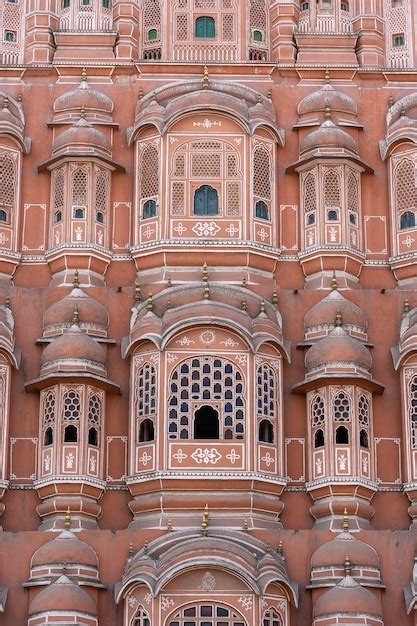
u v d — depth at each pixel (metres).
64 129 40.38
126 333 38.22
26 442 37.09
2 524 36.28
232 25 41.75
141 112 40.19
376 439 37.31
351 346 37.19
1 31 41.88
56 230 39.31
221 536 35.03
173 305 37.56
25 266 39.25
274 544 35.38
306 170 39.81
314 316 38.09
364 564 34.88
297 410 37.62
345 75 41.28
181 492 36.03
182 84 40.53
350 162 39.69
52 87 41.00
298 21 42.03
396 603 34.94
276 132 40.00
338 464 36.44
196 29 41.72
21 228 39.56
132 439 36.84
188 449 36.19
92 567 34.94
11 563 35.12
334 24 41.94
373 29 41.78
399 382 37.75
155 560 34.34
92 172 39.47
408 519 36.69
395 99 41.06
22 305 38.50
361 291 38.84
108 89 41.00
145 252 38.81
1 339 37.06
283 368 37.81
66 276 38.78
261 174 39.69
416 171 39.56
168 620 33.81
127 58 41.22
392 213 39.66
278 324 38.06
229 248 38.66
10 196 39.59
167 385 36.66
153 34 41.88
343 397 36.97
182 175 39.28
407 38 41.94
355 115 40.81
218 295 37.69
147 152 39.75
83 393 36.84
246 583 34.00
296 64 41.19
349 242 39.16
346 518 35.69
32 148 40.22
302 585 35.09
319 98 40.59
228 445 36.25
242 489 36.06
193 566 33.94
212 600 33.97
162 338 36.88
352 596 33.97
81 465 36.31
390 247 39.56
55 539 35.06
